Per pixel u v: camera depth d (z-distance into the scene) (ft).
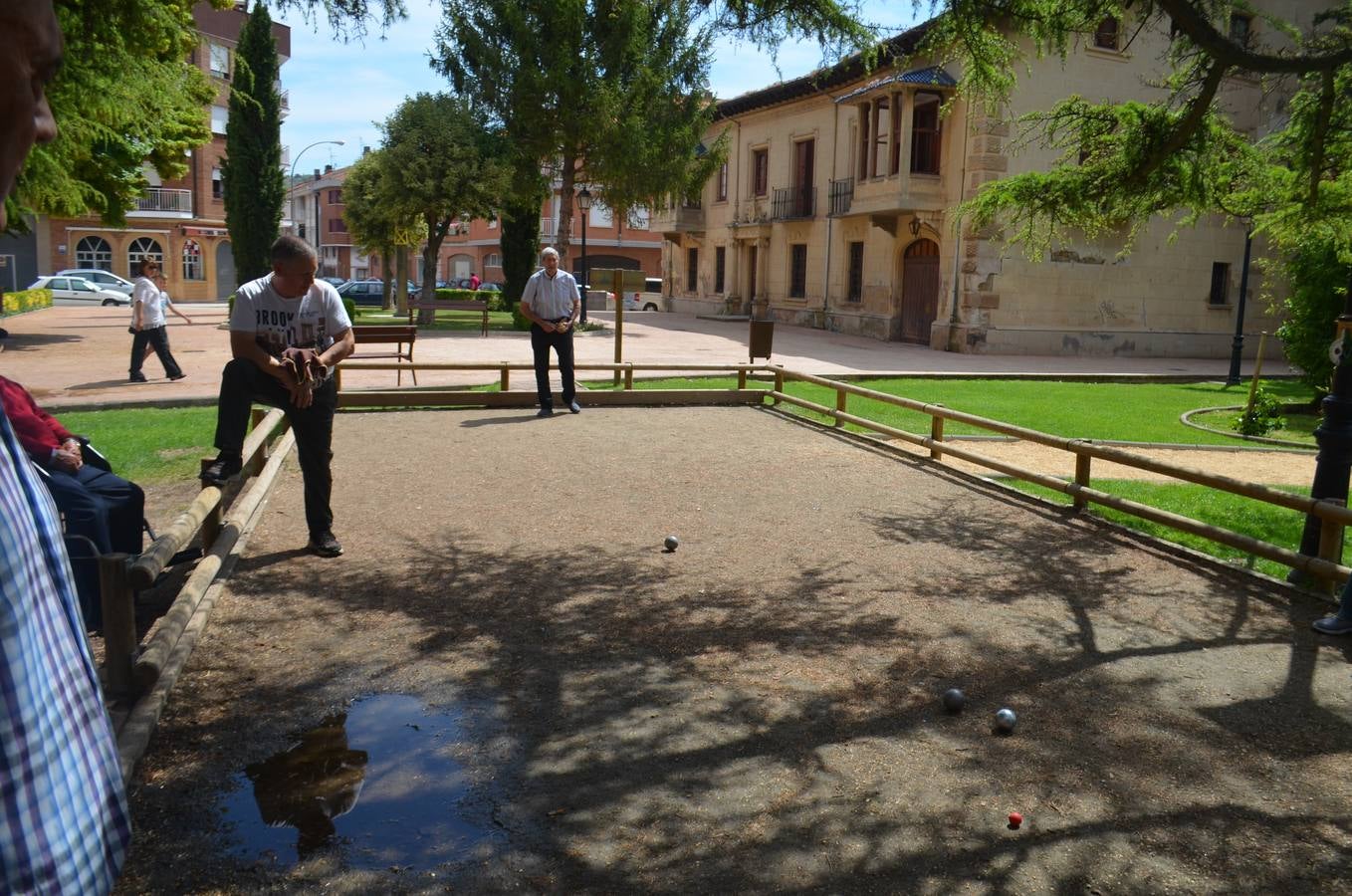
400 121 102.89
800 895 9.81
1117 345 89.92
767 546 22.45
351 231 123.65
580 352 70.44
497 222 226.17
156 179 162.30
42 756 3.09
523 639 16.49
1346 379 19.63
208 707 13.76
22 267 157.38
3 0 3.26
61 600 3.47
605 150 84.38
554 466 30.53
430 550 21.50
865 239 98.63
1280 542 23.89
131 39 26.89
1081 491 25.75
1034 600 19.07
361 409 40.88
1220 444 40.65
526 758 12.51
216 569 17.28
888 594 19.20
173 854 10.32
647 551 21.85
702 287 130.82
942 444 31.55
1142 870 10.36
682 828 10.95
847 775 12.21
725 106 116.67
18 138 3.36
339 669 15.15
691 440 35.65
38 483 3.53
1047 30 21.70
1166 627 17.75
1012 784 12.08
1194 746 13.20
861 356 76.07
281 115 110.73
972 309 84.58
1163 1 19.29
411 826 10.93
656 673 15.21
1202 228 92.12
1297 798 11.90
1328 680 15.49
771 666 15.56
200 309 136.46
